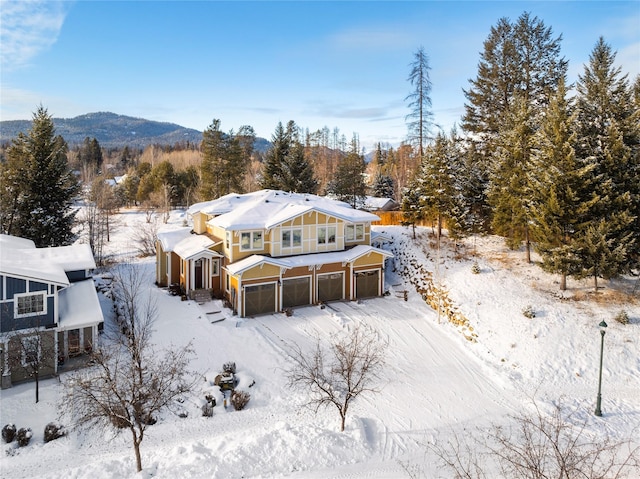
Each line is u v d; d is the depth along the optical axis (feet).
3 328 65.98
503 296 94.89
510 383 71.97
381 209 184.75
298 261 100.78
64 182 125.80
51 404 61.52
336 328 90.12
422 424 60.08
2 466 48.96
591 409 65.00
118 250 156.87
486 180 129.39
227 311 95.66
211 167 191.93
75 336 76.13
